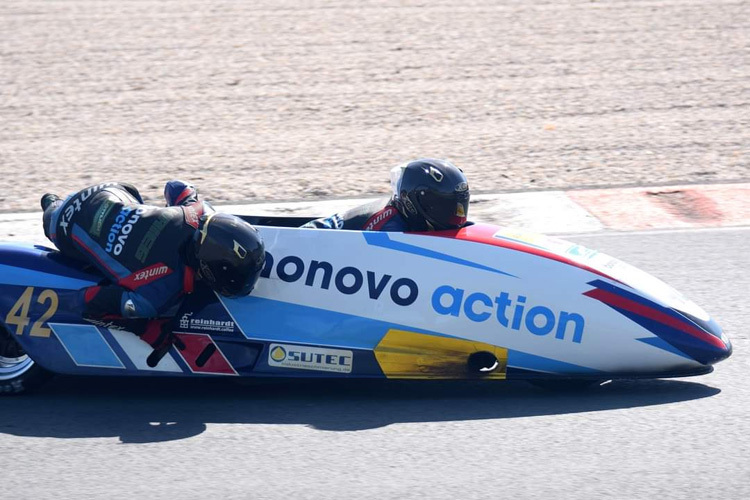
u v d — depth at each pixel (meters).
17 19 81.31
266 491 16.06
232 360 20.00
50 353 20.02
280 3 87.88
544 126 48.00
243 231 19.19
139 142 46.16
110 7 87.25
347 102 53.84
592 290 20.06
